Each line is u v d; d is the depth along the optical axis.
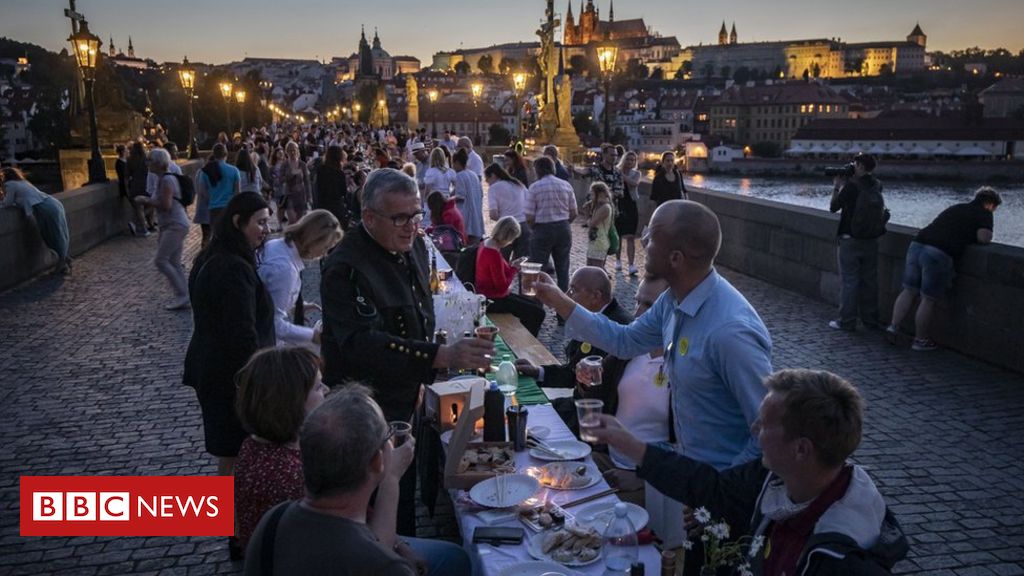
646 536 3.36
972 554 4.75
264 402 3.32
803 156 97.81
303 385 3.36
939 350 8.81
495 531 3.38
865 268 9.62
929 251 8.57
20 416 7.05
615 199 12.74
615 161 12.80
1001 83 112.19
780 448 2.39
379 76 168.62
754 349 3.05
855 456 6.10
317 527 2.38
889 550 2.30
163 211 10.66
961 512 5.23
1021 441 6.33
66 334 9.73
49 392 7.67
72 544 4.98
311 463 2.38
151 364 8.55
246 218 4.57
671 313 3.57
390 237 3.88
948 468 5.88
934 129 89.88
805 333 9.60
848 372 8.09
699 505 2.84
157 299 11.60
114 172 23.55
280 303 5.45
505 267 8.33
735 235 13.74
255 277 4.64
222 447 4.70
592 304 5.47
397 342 3.73
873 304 9.70
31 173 40.28
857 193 9.42
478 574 3.32
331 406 2.47
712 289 3.20
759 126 143.00
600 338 3.92
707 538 2.65
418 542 3.60
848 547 2.23
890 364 8.35
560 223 10.94
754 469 2.86
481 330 4.58
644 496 4.30
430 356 3.71
